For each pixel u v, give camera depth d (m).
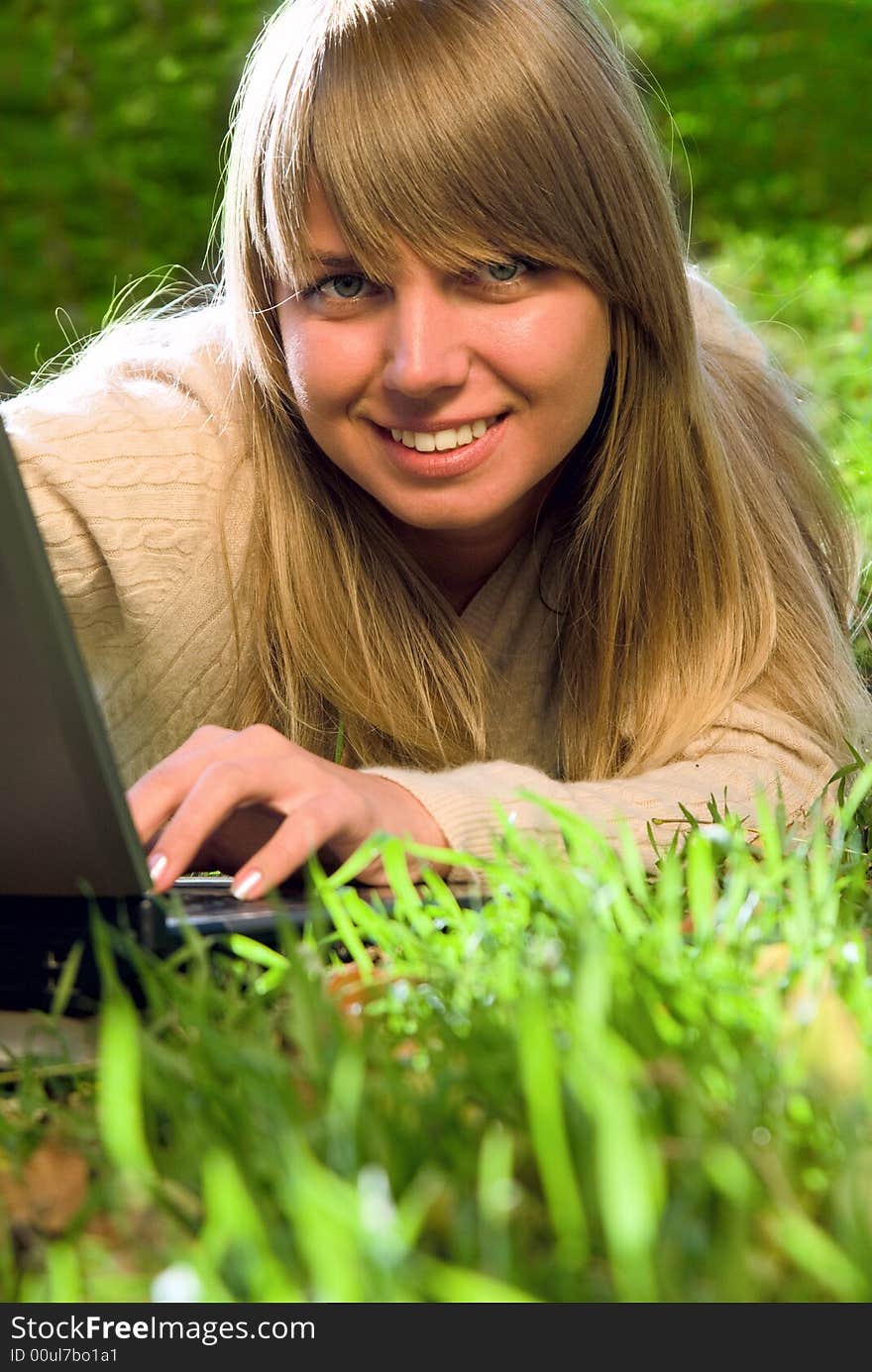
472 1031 1.02
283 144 1.93
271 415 2.23
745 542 2.26
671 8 8.39
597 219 2.00
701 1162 0.79
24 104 8.47
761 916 1.26
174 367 2.31
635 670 2.21
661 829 1.80
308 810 1.52
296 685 2.26
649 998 1.04
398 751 2.24
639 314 2.12
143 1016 1.25
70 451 2.16
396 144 1.87
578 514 2.25
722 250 7.18
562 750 2.27
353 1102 0.86
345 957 1.48
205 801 1.49
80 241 8.30
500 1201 0.77
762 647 2.21
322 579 2.22
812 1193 0.85
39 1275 0.89
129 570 2.16
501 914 1.33
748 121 8.08
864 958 1.17
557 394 2.03
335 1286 0.69
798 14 8.34
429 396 1.96
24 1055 1.16
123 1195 0.86
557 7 2.04
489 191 1.89
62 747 1.25
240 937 1.30
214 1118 0.94
